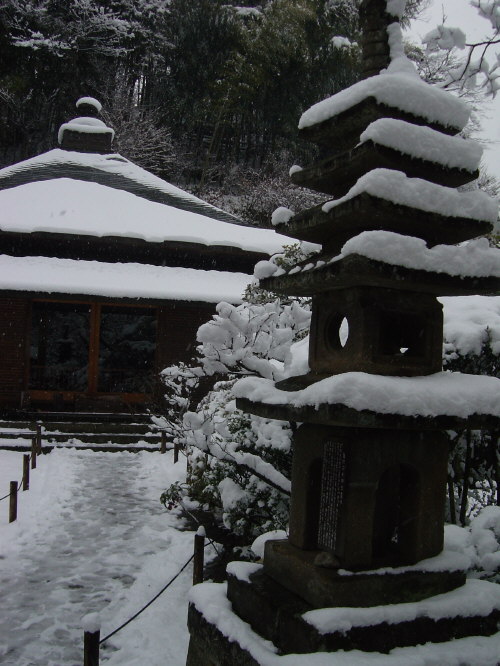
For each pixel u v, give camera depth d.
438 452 3.55
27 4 29.27
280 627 3.32
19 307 16.31
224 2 35.62
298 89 33.56
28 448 13.94
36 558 7.55
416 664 2.97
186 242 17.42
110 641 5.41
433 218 3.33
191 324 17.28
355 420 3.02
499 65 4.52
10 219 17.08
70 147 22.38
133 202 19.56
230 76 33.12
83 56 31.70
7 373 16.16
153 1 32.91
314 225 3.62
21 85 30.86
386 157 3.26
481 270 3.38
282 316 6.74
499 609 3.49
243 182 33.59
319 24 32.56
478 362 5.72
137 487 11.28
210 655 3.72
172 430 8.76
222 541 8.01
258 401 3.72
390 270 3.16
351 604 3.23
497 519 4.12
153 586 6.62
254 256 18.28
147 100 35.91
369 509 3.36
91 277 16.28
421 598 3.40
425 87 3.47
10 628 5.71
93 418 15.87
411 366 3.52
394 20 3.73
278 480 5.55
